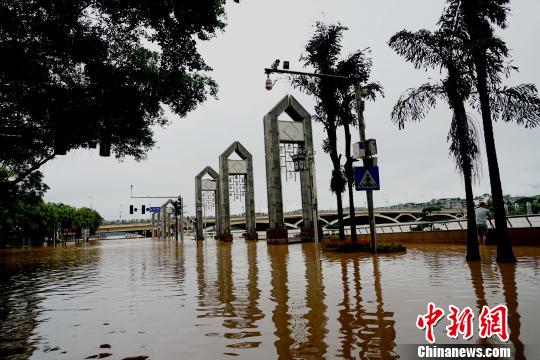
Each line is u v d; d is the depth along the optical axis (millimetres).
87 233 95625
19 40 10922
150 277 11094
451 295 6012
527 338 3855
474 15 10742
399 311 5191
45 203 68562
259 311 5680
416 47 11820
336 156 21844
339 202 21812
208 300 6828
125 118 15219
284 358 3613
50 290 9398
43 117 13227
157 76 15219
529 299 5461
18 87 11961
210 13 12047
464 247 15867
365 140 14695
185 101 17156
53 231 73250
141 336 4668
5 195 21172
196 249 27547
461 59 10805
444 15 11445
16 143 15227
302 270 10570
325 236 30578
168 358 3787
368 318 4914
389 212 104438
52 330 5207
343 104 20594
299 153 28531
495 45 10164
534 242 13750
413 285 7109
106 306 6836
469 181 11164
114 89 13430
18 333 5105
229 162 44188
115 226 128250
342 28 21547
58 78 13078
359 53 20406
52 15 10898
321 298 6391
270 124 30812
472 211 10938
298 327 4676
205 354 3854
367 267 10398
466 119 11445
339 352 3709
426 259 11758
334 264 11664
